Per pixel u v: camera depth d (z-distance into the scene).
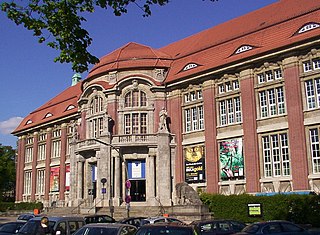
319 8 32.59
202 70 38.41
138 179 40.72
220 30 45.12
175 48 49.78
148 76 42.72
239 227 19.14
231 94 36.41
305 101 31.23
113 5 13.62
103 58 48.69
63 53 13.62
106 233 13.94
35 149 61.22
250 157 33.78
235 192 34.69
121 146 40.31
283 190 31.31
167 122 41.72
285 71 32.53
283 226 16.95
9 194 89.38
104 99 43.69
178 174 39.78
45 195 56.91
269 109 33.56
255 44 35.41
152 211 36.41
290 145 31.30
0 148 83.38
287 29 33.69
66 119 54.88
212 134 37.16
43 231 16.09
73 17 13.42
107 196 39.69
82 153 44.94
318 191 29.30
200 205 31.88
